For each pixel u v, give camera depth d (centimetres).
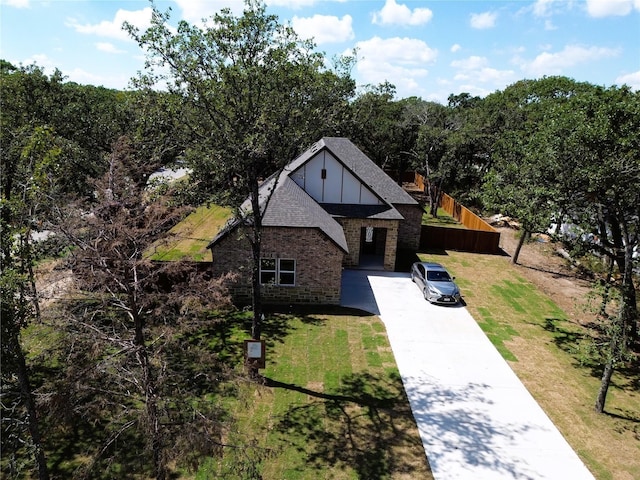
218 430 816
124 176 934
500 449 1209
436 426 1289
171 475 1053
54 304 855
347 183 2634
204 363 912
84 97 2406
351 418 1306
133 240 813
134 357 837
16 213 820
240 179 1471
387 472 1106
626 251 1354
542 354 1731
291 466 1112
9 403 1033
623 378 1589
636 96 1340
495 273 2691
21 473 1036
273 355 1638
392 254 2633
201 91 1242
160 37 1202
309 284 2077
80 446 1137
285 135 1340
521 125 4153
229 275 1080
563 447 1227
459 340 1817
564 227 3025
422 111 5284
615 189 1328
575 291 2425
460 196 4359
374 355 1666
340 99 1401
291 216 2017
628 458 1195
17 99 1955
